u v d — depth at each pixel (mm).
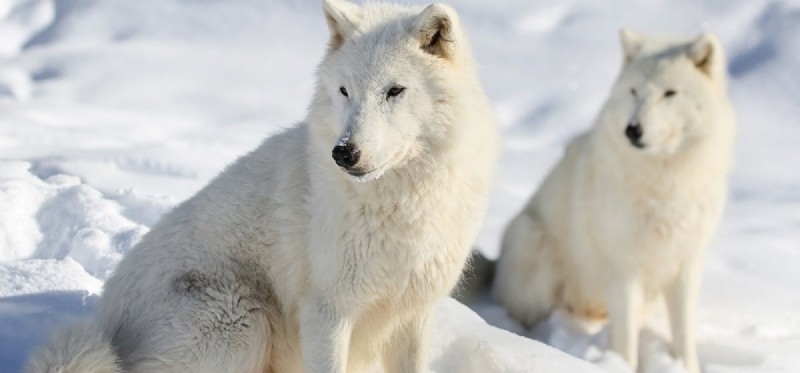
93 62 27984
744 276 14469
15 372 7039
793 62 33438
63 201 11023
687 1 38094
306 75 29844
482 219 7348
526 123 27016
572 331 12062
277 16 34750
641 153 10820
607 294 11461
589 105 28562
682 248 11109
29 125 19000
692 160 10891
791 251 16969
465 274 12500
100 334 6715
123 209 11492
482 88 7469
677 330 11234
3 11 32469
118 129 20141
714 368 10758
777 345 11406
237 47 31672
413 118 6738
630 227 11078
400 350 7711
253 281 7367
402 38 6855
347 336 7125
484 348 8266
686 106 10914
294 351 7633
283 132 7859
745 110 30281
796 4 37281
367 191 6797
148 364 7023
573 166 12320
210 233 7375
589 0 37656
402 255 6977
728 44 35250
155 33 32125
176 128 21641
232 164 7875
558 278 12539
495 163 7383
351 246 6914
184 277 7199
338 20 7137
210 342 7090
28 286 8758
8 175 12297
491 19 35469
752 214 19547
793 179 22984
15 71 26531
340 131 6719
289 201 7246
